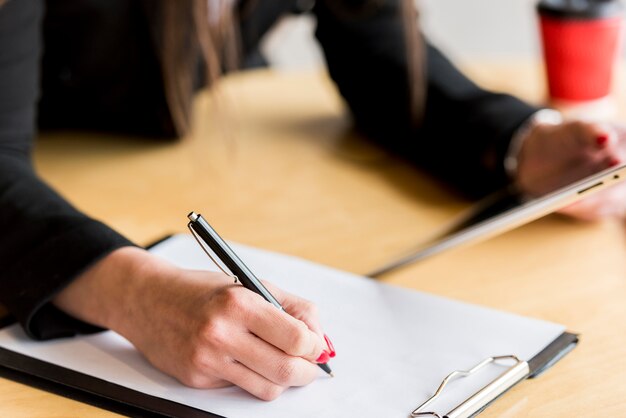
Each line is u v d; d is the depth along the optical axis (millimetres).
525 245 1119
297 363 816
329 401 814
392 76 1450
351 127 1545
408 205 1239
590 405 819
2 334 953
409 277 1054
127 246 947
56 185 1337
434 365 860
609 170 897
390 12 1558
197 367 827
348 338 907
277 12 1722
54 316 944
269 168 1380
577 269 1060
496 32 3061
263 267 1044
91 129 1573
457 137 1325
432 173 1341
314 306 864
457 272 1062
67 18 1419
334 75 1572
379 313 951
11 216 1003
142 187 1323
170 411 809
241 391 837
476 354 877
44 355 911
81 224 976
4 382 875
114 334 944
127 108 1497
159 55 1427
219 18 1480
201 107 1654
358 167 1374
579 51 1437
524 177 1224
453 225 1164
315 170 1369
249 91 1730
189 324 838
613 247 1108
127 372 875
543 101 1526
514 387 844
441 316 944
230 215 1225
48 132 1566
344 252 1115
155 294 881
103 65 1457
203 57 1529
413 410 796
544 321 933
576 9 1426
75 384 858
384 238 1147
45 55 1458
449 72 1456
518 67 1724
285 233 1170
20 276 948
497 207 1198
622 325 944
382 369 857
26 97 1200
